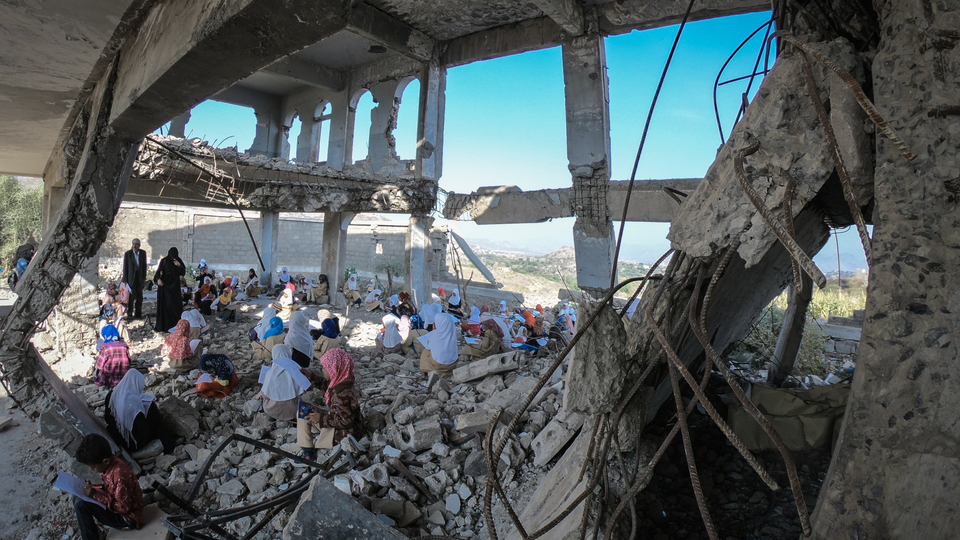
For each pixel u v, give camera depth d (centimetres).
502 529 391
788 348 645
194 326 902
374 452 493
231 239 2362
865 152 194
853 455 167
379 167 1546
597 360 278
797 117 209
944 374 154
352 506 290
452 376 727
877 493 161
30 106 523
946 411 153
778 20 241
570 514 292
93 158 439
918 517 156
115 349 715
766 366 694
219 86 297
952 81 160
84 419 500
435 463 484
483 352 839
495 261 5866
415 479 451
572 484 328
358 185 1357
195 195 1245
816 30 239
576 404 278
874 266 169
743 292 386
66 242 472
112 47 383
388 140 1531
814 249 465
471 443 497
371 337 1146
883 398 162
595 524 261
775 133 211
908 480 157
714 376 562
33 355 529
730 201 220
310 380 625
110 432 509
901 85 170
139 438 508
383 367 841
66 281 492
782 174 208
